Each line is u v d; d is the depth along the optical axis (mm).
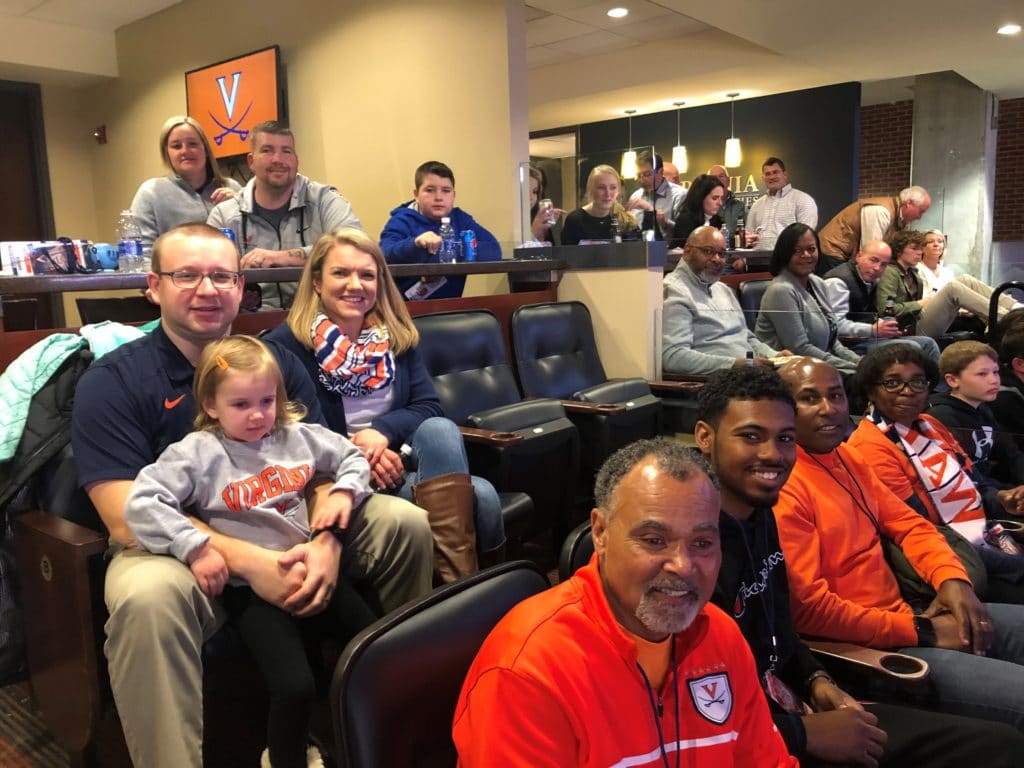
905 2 5094
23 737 1883
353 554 1797
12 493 1680
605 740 1003
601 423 2836
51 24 6031
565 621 1032
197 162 3502
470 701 1005
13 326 2393
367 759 985
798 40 5949
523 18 4211
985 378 2248
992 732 1328
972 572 1880
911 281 3039
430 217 3760
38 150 6602
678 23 6188
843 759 1307
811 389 1703
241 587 1585
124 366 1710
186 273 1725
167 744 1392
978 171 8195
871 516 1790
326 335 2146
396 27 4570
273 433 1711
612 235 3779
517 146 4230
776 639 1461
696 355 3338
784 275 3246
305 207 3406
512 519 2305
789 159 7715
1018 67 6934
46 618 1636
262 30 5285
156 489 1516
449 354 2834
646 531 997
